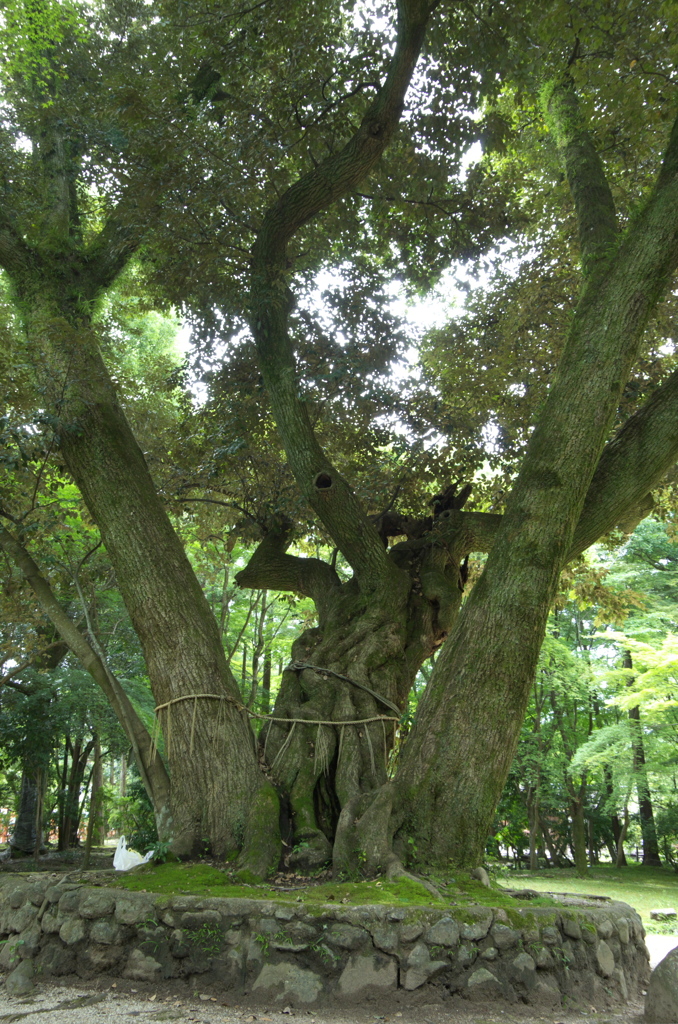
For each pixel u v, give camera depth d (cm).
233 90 905
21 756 1445
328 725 698
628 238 707
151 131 828
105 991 462
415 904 473
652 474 695
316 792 660
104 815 1698
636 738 1898
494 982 450
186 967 461
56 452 817
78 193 1051
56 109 935
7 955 518
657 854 2338
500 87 926
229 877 540
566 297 1030
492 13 838
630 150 942
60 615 732
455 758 578
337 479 805
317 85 882
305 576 938
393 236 1074
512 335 1066
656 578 2025
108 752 1664
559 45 824
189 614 692
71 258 881
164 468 1060
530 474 652
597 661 2297
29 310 837
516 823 2289
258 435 1049
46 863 1470
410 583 840
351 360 823
